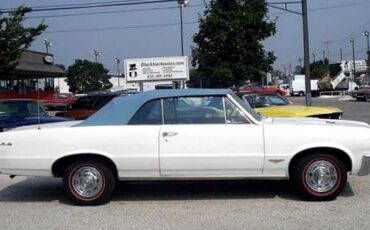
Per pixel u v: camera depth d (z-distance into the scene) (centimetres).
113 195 799
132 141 727
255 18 2617
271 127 725
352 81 8606
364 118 2645
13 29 2612
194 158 721
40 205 755
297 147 718
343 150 718
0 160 745
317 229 596
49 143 736
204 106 739
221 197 769
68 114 1775
